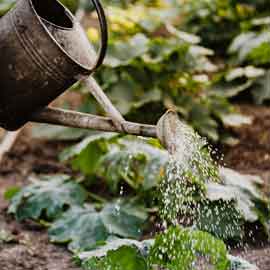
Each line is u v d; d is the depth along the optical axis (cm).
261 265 463
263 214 527
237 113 703
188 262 404
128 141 564
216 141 692
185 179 424
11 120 363
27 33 344
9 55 347
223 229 489
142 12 812
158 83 697
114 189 550
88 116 358
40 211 531
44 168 659
